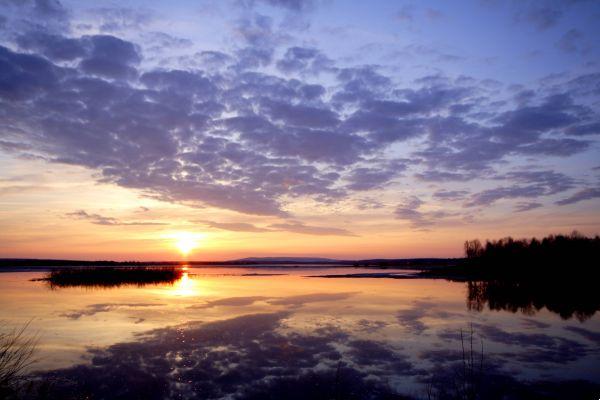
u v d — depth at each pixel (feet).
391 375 36.68
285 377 35.99
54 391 31.91
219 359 41.06
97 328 55.21
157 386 33.58
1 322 59.11
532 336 51.83
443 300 87.40
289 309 72.95
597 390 33.24
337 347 45.93
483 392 32.83
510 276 168.86
